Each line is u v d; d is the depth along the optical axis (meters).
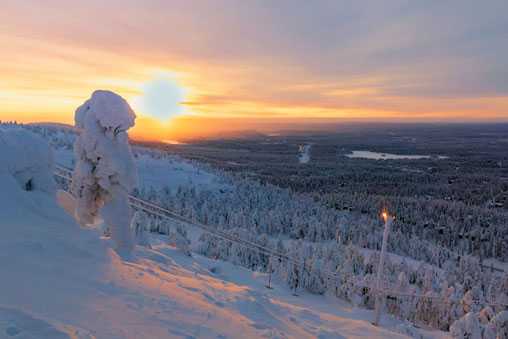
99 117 10.77
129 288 6.55
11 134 9.85
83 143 10.94
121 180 11.20
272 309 10.35
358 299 36.78
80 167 11.12
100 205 11.51
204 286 9.76
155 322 5.46
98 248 8.34
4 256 5.79
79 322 4.54
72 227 8.95
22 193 8.90
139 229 17.91
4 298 4.45
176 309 6.36
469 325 27.05
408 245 95.75
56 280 5.68
